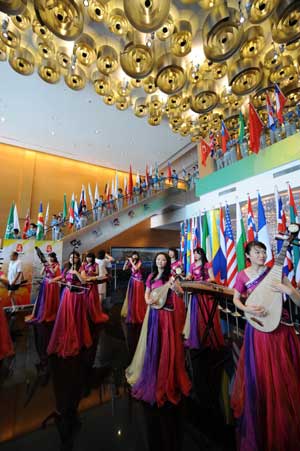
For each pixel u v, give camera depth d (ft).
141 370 6.81
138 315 13.50
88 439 4.99
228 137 19.71
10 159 28.71
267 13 10.51
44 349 9.85
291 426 4.19
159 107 21.39
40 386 7.07
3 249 16.97
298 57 15.40
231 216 17.35
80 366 8.33
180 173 37.47
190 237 20.92
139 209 25.25
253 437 4.40
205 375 7.58
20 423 5.49
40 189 30.66
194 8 12.77
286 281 4.99
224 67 16.51
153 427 5.32
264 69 15.97
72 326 9.61
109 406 6.09
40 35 13.15
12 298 16.19
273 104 17.87
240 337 11.14
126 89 19.12
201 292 9.47
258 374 4.74
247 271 5.48
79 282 10.41
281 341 4.82
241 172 16.65
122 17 12.62
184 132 24.95
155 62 15.17
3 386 7.07
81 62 15.17
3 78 18.47
